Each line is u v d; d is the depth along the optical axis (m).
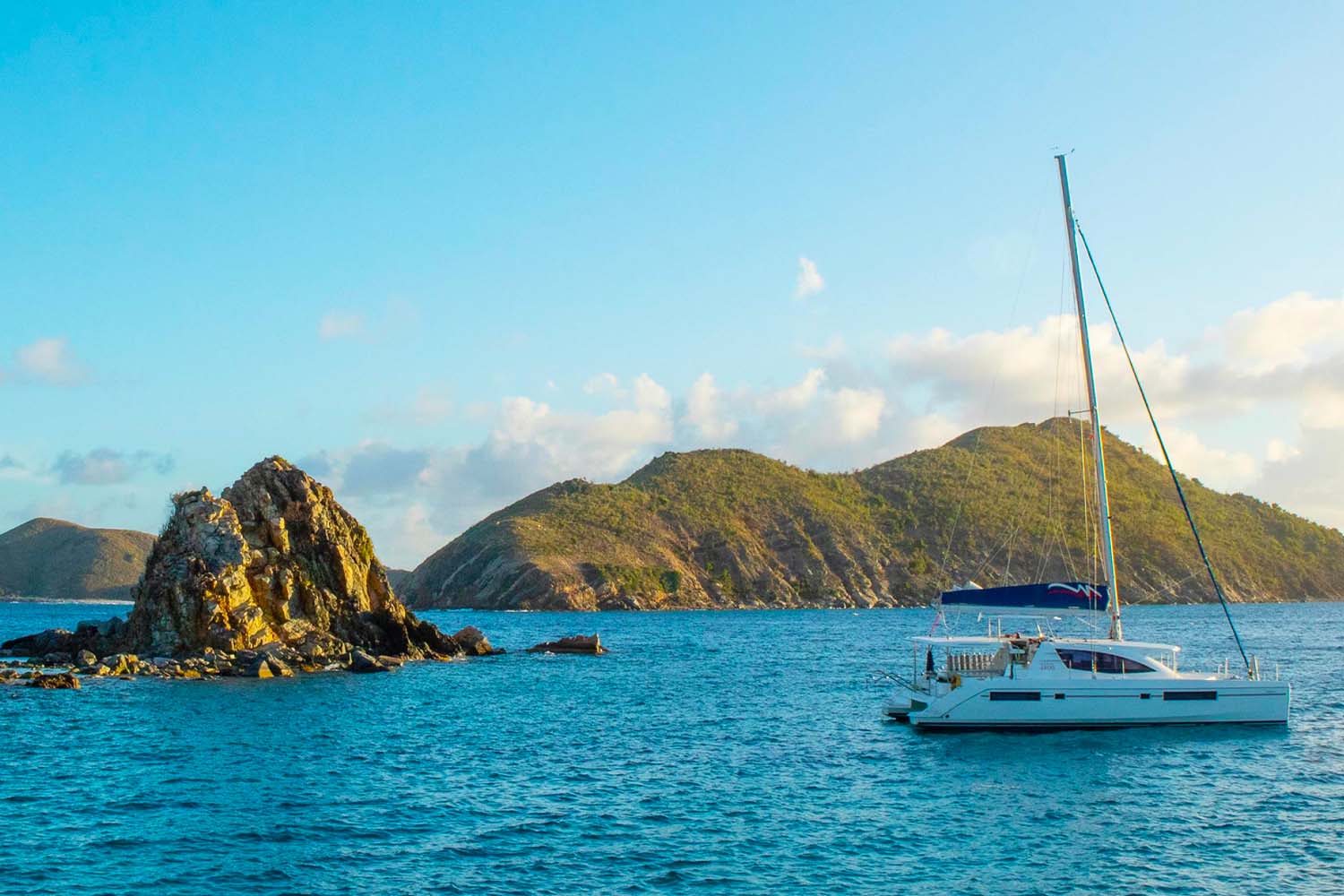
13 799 32.47
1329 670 74.81
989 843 28.14
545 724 49.06
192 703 53.88
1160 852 27.23
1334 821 30.09
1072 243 47.03
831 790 34.25
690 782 35.62
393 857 26.80
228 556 74.75
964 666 46.59
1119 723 43.34
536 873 25.64
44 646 80.00
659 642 123.75
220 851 27.20
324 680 66.69
